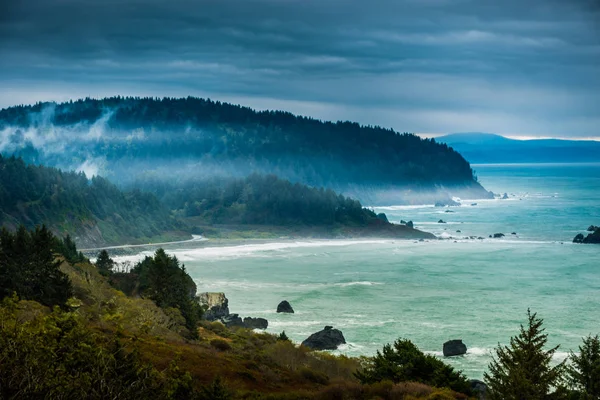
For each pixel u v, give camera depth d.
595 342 64.12
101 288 92.06
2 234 86.62
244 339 95.69
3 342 29.61
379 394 57.28
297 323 125.75
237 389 56.69
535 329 53.56
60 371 30.33
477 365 96.75
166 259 102.12
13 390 27.33
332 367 78.19
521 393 50.66
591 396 58.03
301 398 56.00
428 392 57.16
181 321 92.50
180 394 40.94
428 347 107.62
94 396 29.91
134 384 31.80
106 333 64.44
